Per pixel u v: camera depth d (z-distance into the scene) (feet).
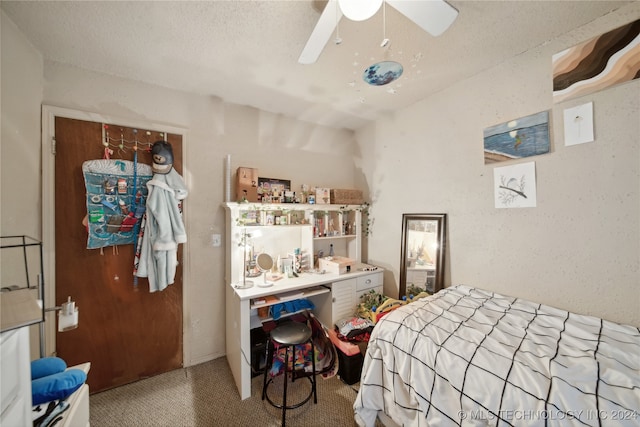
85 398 3.47
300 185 8.93
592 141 4.57
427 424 3.66
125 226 5.86
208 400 5.56
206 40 4.86
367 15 3.16
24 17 4.19
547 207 5.14
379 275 8.40
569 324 4.24
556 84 4.91
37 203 5.07
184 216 6.75
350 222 9.61
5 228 4.25
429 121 7.39
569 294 4.88
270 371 6.13
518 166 5.54
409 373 4.09
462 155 6.59
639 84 4.09
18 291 3.19
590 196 4.61
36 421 2.76
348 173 10.18
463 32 4.73
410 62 5.71
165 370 6.53
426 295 6.79
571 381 2.91
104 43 4.90
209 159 7.16
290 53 5.30
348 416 5.13
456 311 4.95
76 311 3.42
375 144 9.27
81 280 5.59
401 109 8.25
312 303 8.08
